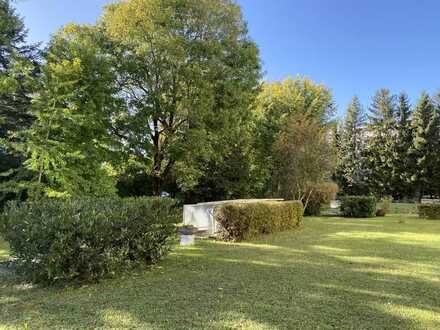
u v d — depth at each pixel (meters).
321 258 6.93
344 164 34.97
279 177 19.69
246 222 9.38
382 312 3.86
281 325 3.37
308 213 20.50
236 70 15.20
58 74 9.28
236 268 5.84
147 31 13.62
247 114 16.67
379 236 10.66
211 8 14.45
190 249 7.61
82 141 10.37
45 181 9.77
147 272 5.41
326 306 4.00
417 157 31.67
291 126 19.20
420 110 31.86
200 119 14.09
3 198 10.91
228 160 20.56
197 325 3.30
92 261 4.61
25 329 3.12
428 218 18.28
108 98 11.69
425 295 4.56
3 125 13.00
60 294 4.20
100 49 12.84
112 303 3.89
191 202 21.03
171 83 14.22
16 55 12.05
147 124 14.35
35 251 4.44
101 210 4.96
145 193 17.66
